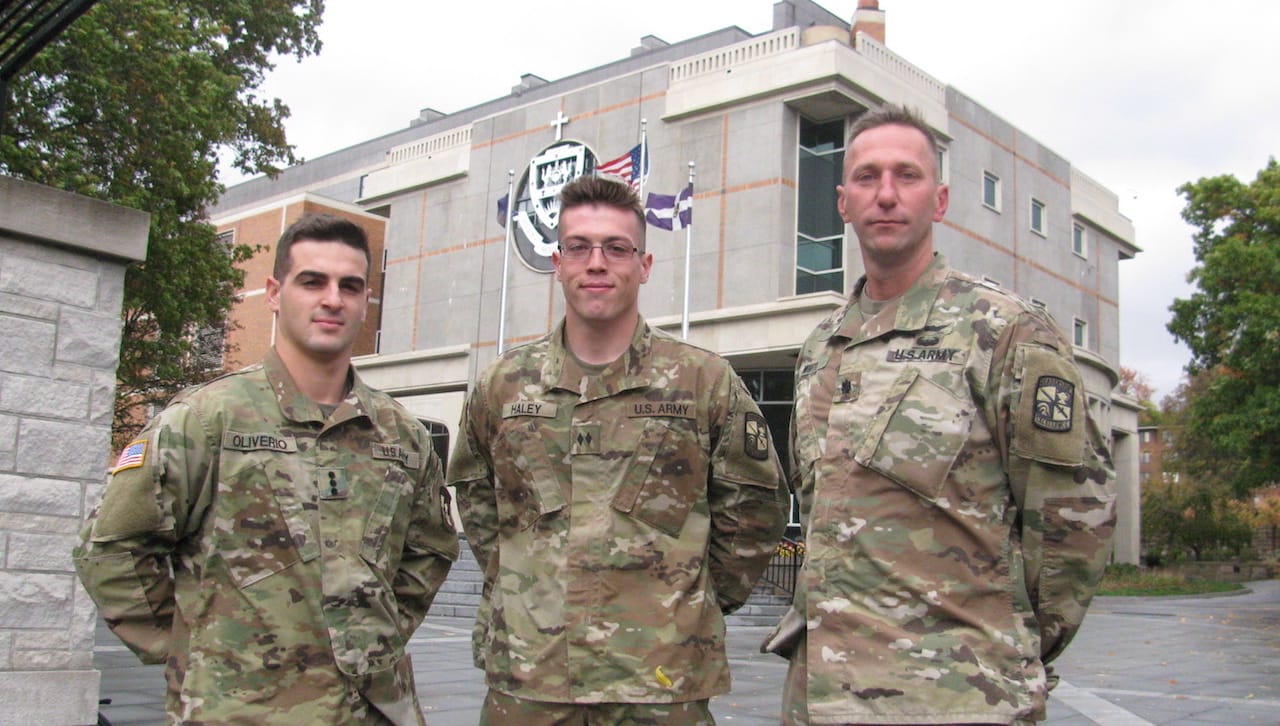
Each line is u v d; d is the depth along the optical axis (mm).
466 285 30656
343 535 3520
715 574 3975
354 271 3639
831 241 24781
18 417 6172
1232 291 30094
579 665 3570
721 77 25203
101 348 6516
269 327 33469
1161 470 61719
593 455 3777
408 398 31625
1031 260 30906
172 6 18234
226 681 3291
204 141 18000
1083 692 10117
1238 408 29656
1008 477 3117
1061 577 3045
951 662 2941
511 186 27172
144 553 3389
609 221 3783
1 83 5773
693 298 24984
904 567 3051
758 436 3906
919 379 3174
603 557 3668
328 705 3354
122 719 7012
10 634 6051
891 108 3371
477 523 4199
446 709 7902
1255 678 11664
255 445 3477
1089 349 33938
